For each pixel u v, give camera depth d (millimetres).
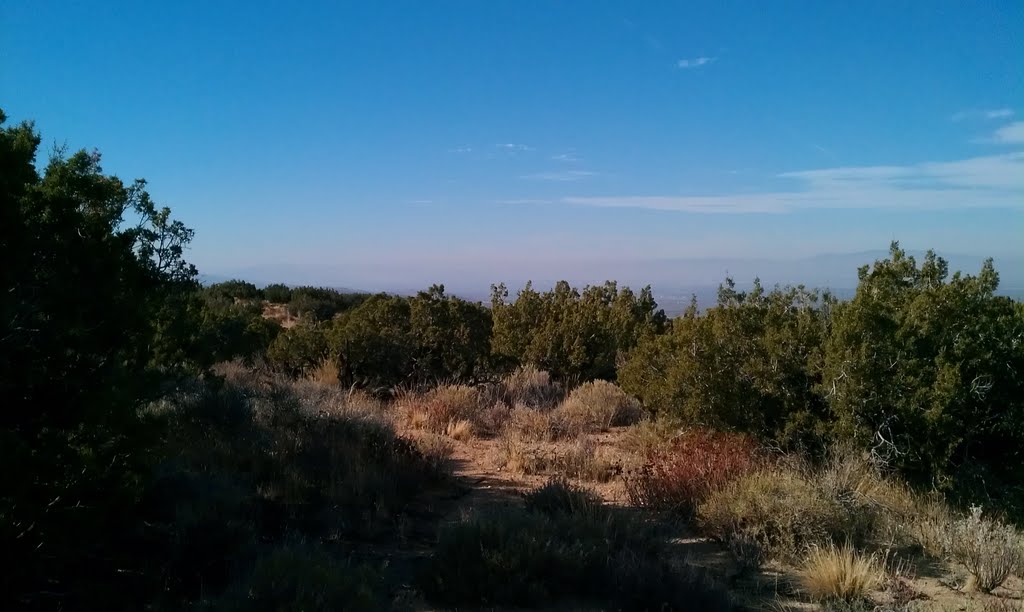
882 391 7453
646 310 19391
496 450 10445
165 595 4555
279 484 6945
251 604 4129
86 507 4441
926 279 8422
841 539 6230
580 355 15711
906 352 7531
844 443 7652
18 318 4066
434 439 10367
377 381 14945
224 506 5895
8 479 3742
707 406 8664
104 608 4301
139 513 5645
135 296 5121
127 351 5055
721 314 9156
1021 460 7520
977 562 5574
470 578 5094
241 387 10383
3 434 3777
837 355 7641
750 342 8812
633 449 9992
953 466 7430
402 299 16125
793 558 5977
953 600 5273
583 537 5820
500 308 17328
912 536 6355
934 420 7035
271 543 5602
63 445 4262
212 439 7887
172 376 6871
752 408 8516
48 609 4223
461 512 6859
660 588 4918
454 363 15094
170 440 7348
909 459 7344
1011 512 6965
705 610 4852
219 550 5055
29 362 4172
